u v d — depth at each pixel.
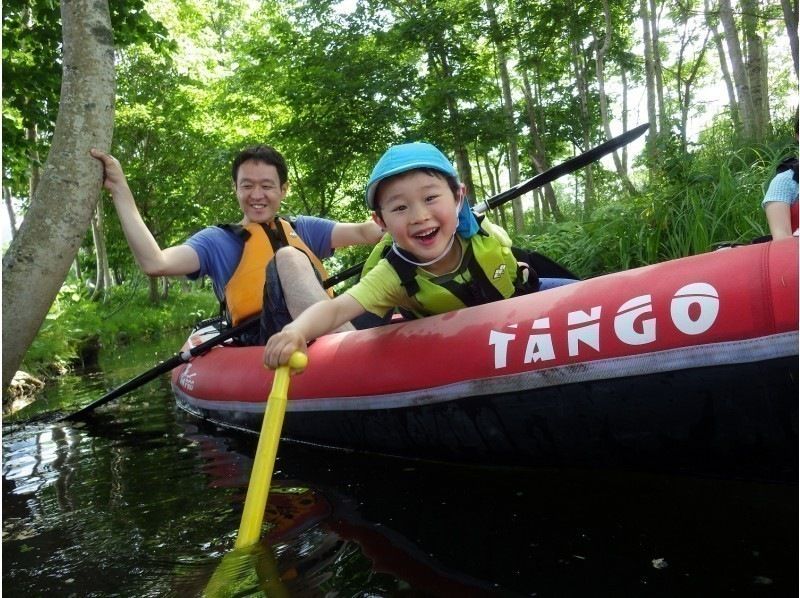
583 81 10.24
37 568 1.30
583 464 1.51
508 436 1.56
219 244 2.76
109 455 2.32
